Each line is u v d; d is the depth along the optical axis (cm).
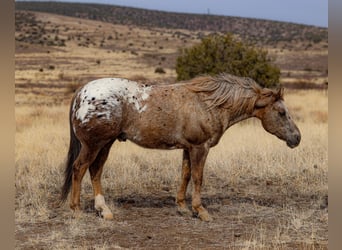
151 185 1009
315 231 738
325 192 963
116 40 12925
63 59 8788
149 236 706
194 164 802
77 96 791
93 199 908
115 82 789
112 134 775
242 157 1191
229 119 822
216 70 2231
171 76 6206
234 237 714
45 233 720
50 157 1179
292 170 1103
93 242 684
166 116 782
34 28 12681
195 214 817
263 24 18550
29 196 901
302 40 13650
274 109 831
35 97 3603
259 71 2241
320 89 4338
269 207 873
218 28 18588
